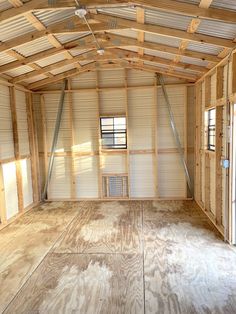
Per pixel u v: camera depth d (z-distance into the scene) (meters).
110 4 2.96
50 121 6.46
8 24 3.32
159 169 6.34
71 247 3.82
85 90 6.19
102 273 3.07
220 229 4.22
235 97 3.45
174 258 3.38
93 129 6.36
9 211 5.14
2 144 5.00
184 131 6.15
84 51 5.04
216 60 4.14
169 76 6.06
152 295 2.64
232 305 2.47
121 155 6.35
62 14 3.47
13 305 2.57
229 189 3.76
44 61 4.94
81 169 6.50
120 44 4.36
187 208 5.59
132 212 5.42
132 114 6.25
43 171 6.66
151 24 3.52
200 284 2.80
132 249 3.68
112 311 2.43
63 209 5.81
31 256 3.58
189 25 3.30
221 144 4.29
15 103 5.46
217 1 2.70
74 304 2.55
